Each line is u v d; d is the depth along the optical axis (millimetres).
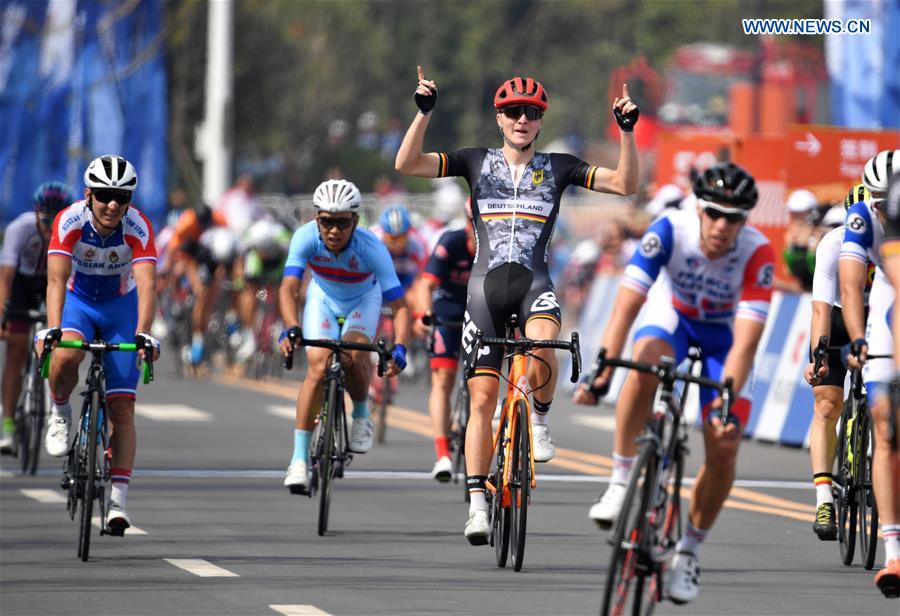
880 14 61750
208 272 66438
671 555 21469
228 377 68125
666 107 129875
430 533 31031
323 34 197250
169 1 125500
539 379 27703
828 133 57250
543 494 37250
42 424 38312
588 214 118562
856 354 24750
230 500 35031
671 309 22328
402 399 60750
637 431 21953
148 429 48875
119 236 28578
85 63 96188
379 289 33906
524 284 27781
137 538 29750
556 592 24891
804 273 49594
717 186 20875
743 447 48375
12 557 27469
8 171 95375
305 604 23516
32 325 38594
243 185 85500
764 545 30266
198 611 22938
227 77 99250
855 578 26703
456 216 79750
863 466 27578
